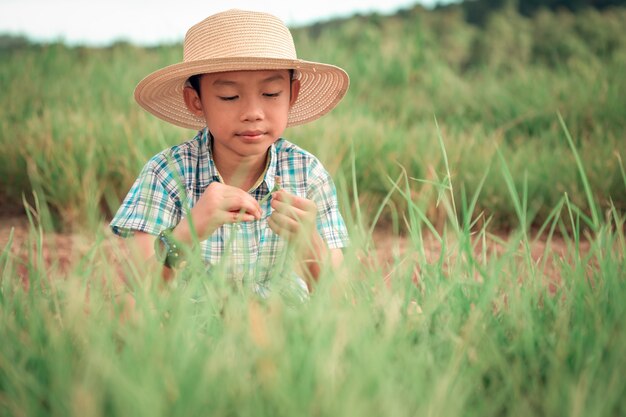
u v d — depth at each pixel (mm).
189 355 1187
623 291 1539
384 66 8602
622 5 16062
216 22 2125
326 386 1086
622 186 3764
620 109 5664
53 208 3914
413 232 1649
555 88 6648
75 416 1026
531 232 3768
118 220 2119
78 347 1333
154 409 987
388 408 1043
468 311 1512
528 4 19391
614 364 1232
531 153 4559
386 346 1217
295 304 1511
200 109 2141
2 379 1213
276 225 1838
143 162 3363
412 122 6781
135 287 1453
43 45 9297
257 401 1092
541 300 1686
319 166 2357
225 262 1553
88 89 7059
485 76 8258
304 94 2463
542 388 1270
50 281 1675
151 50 9523
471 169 4199
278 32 2176
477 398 1257
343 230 2334
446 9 19203
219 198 1851
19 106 6152
